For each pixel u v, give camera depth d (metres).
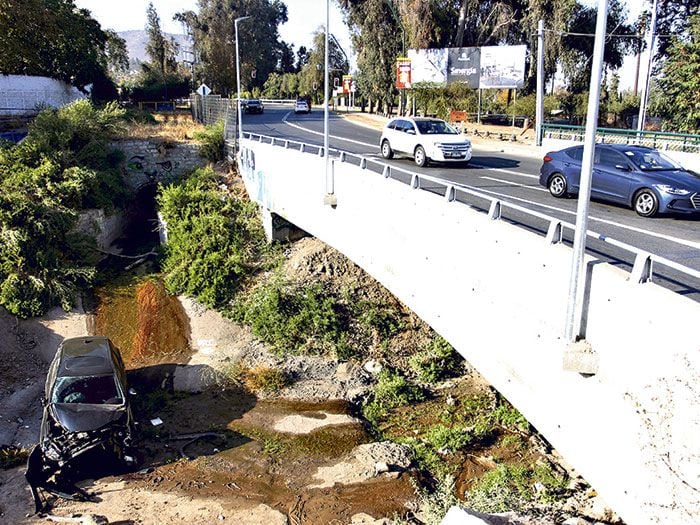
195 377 17.92
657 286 6.47
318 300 20.55
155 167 30.88
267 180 23.41
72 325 20.86
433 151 21.56
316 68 80.44
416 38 42.69
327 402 16.59
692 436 5.79
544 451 13.71
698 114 28.45
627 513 6.70
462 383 17.47
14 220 21.94
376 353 18.94
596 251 10.48
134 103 53.97
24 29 35.94
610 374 6.94
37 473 12.85
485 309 9.84
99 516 11.94
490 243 9.57
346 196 15.91
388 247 13.76
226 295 21.91
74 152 26.91
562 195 15.86
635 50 41.66
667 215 13.80
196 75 70.69
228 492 12.76
